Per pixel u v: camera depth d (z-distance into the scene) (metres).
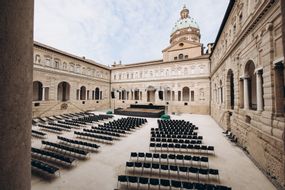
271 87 7.11
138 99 36.03
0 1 1.62
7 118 1.65
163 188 6.26
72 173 7.23
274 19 6.94
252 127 8.93
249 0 9.37
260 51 8.30
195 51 33.22
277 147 6.54
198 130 15.80
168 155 8.19
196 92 29.50
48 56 24.11
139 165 7.24
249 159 8.83
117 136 13.10
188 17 43.19
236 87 12.22
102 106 36.38
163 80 32.78
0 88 1.58
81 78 30.50
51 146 10.87
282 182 6.21
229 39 14.35
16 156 1.77
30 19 2.00
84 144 10.23
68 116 24.52
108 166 7.97
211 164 8.24
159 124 17.27
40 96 25.97
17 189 1.80
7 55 1.65
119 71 38.31
